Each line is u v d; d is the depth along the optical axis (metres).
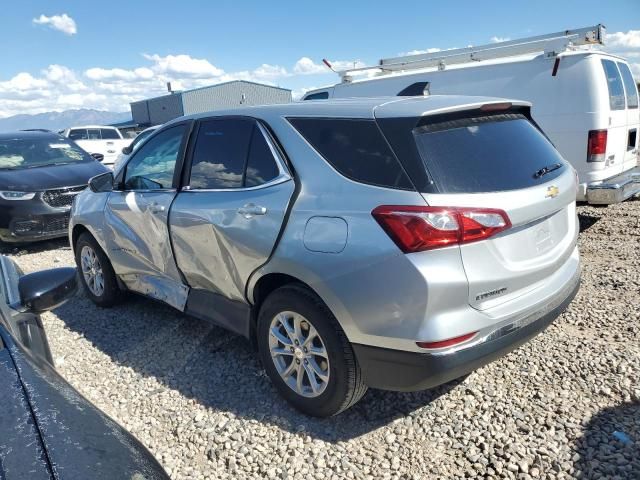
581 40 7.05
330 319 2.79
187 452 2.88
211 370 3.72
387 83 8.59
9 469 1.35
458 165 2.65
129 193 4.30
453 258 2.48
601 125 6.53
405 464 2.66
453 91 7.71
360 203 2.66
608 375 3.29
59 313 4.99
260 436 2.96
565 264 3.22
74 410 1.67
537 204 2.77
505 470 2.56
